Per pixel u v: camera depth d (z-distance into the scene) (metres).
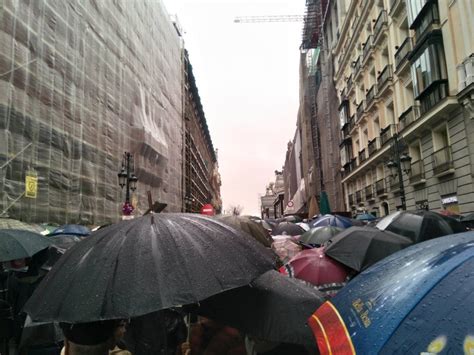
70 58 13.99
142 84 22.88
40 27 12.15
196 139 59.16
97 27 16.62
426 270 1.42
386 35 23.83
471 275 1.25
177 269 2.17
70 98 13.79
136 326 2.60
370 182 28.08
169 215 2.64
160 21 28.64
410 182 19.77
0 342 4.78
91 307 2.04
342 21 35.97
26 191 10.84
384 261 1.83
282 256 7.20
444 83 15.55
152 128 23.83
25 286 4.95
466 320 1.12
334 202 38.31
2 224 8.77
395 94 22.50
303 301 2.43
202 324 2.63
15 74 10.83
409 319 1.26
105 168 16.55
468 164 14.49
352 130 31.86
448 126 15.88
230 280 2.19
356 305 1.58
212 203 90.88
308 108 50.19
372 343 1.30
